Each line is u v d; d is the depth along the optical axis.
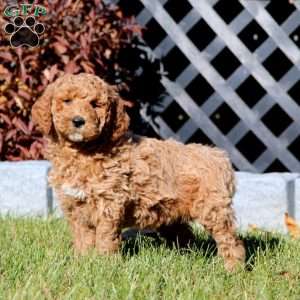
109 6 7.49
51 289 4.33
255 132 7.65
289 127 7.59
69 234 5.66
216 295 4.42
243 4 7.59
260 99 8.02
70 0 7.18
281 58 8.74
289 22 7.56
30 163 7.02
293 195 6.62
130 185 4.80
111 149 4.75
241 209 6.66
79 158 4.73
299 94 8.55
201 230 6.00
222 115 8.91
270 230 6.47
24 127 7.14
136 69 7.91
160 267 4.76
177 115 8.49
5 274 4.64
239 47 7.63
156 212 4.94
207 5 7.66
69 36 7.16
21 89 7.12
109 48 7.39
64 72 7.07
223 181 4.89
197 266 4.88
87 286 4.36
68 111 4.60
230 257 4.97
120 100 4.82
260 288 4.44
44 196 6.83
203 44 8.77
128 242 5.64
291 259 5.26
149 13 7.81
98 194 4.74
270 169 8.45
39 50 7.17
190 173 4.86
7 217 6.41
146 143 4.91
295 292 4.55
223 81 7.68
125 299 4.20
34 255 4.99
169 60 7.93
